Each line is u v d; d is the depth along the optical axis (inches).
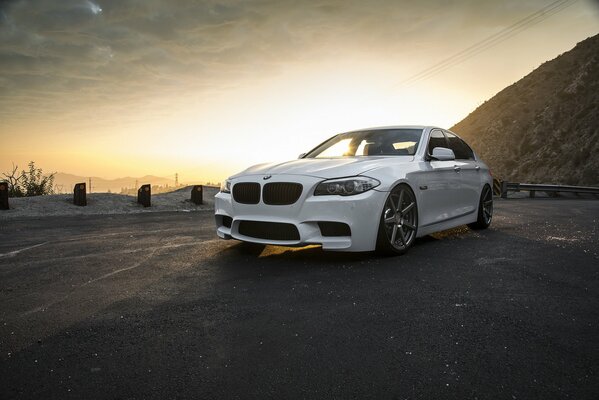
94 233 235.6
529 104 2000.5
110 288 123.7
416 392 64.4
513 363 73.4
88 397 64.4
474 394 63.7
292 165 166.6
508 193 924.6
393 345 81.0
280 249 175.8
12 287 125.8
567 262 149.2
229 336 86.5
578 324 91.3
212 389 66.2
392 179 157.2
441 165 192.5
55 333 89.8
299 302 107.2
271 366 73.3
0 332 90.8
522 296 110.4
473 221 223.1
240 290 118.6
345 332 87.6
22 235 229.5
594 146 1427.2
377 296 111.3
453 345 80.7
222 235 171.2
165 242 202.7
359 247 148.4
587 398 62.6
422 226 175.0
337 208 146.4
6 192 334.0
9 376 71.3
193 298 112.3
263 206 155.9
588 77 1806.1
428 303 105.3
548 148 1630.2
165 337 86.6
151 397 64.2
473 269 139.3
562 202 562.3
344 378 68.9
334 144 208.2
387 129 206.5
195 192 433.1
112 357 77.9
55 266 153.6
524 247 177.6
